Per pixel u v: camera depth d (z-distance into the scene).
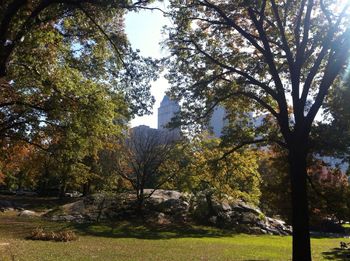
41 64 18.52
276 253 24.05
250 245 28.44
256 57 18.23
